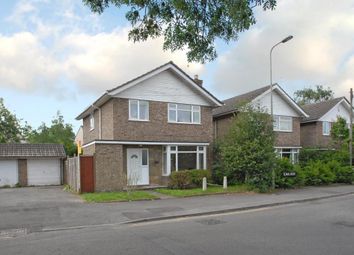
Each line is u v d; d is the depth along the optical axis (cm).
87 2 669
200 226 1127
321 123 3722
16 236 1045
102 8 678
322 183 2580
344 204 1641
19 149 3041
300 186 2402
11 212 1429
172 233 1020
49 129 5238
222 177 2417
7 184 2905
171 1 655
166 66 2419
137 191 2036
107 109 2405
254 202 1669
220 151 2469
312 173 2503
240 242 891
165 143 2405
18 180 2945
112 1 671
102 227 1156
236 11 630
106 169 2077
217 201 1708
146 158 2402
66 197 1900
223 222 1198
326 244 862
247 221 1206
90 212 1409
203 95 2600
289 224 1135
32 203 1673
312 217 1272
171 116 2486
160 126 2431
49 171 3056
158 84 2447
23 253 830
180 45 720
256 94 3147
